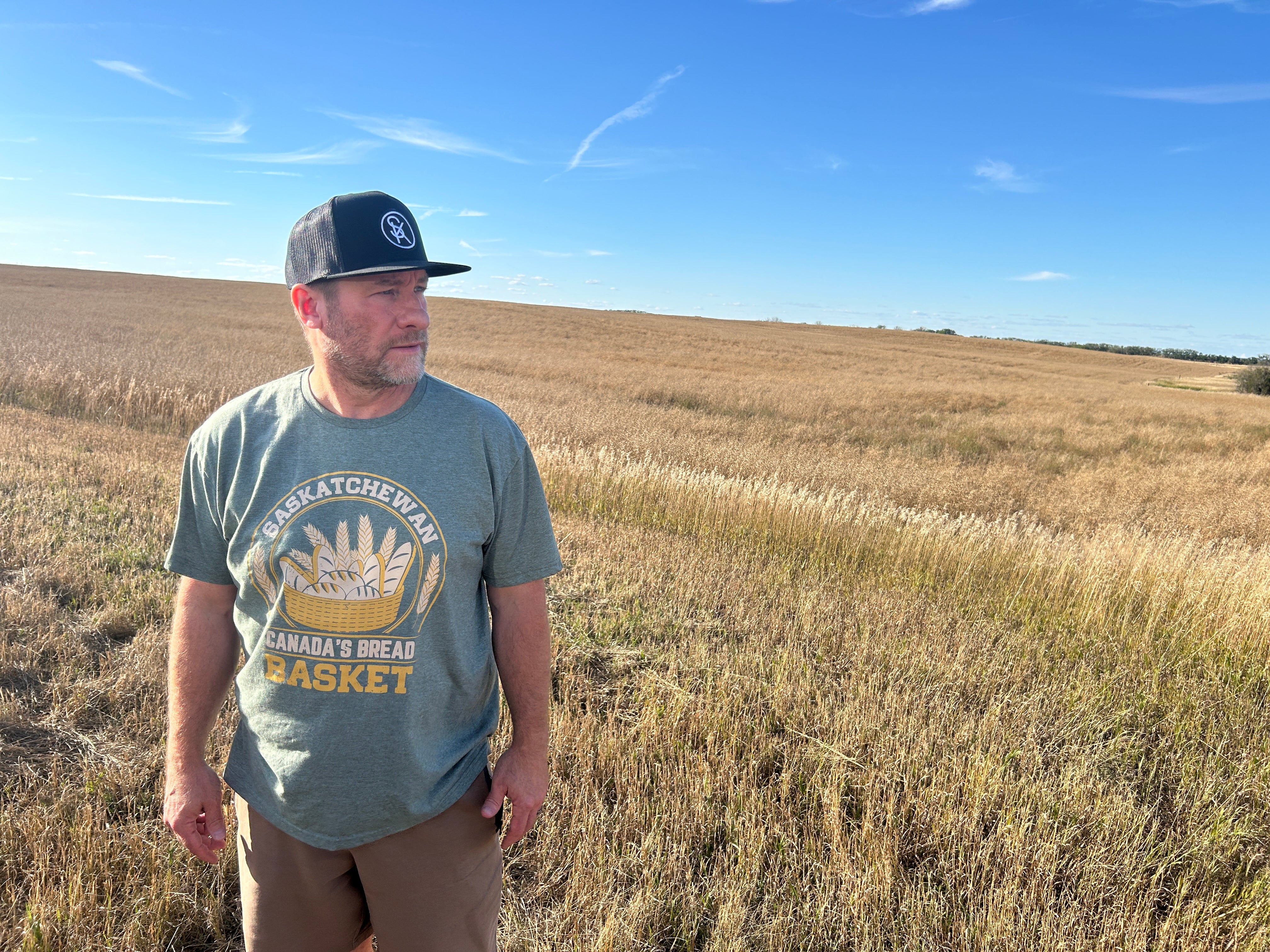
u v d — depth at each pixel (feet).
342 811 4.40
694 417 56.70
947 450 49.32
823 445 47.73
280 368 61.72
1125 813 9.55
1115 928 7.86
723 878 8.27
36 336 71.05
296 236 4.40
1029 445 54.08
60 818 8.43
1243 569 17.70
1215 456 51.52
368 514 4.36
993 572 19.07
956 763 10.13
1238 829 9.59
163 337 86.38
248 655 4.63
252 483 4.49
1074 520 31.22
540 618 4.99
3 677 11.42
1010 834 8.95
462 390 4.83
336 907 4.81
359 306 4.26
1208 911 8.21
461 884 4.82
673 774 9.97
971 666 13.85
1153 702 13.14
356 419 4.47
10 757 9.56
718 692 12.16
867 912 7.90
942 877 8.64
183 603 4.91
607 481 25.95
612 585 17.38
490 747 10.14
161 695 11.12
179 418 37.50
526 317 194.49
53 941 6.94
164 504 20.24
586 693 12.13
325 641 4.34
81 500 20.02
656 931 7.66
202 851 4.87
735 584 17.62
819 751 10.69
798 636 15.03
